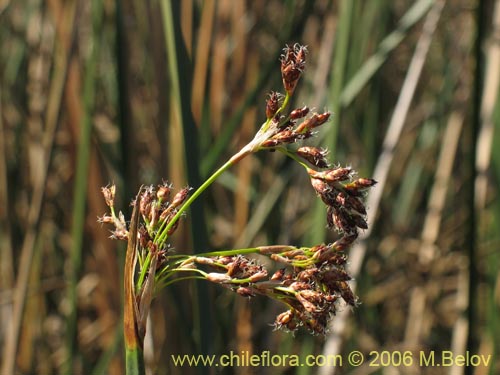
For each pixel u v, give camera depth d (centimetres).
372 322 79
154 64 53
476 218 54
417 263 79
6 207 72
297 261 32
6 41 82
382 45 57
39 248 74
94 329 76
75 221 63
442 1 64
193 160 44
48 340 81
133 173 57
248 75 70
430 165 87
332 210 31
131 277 31
